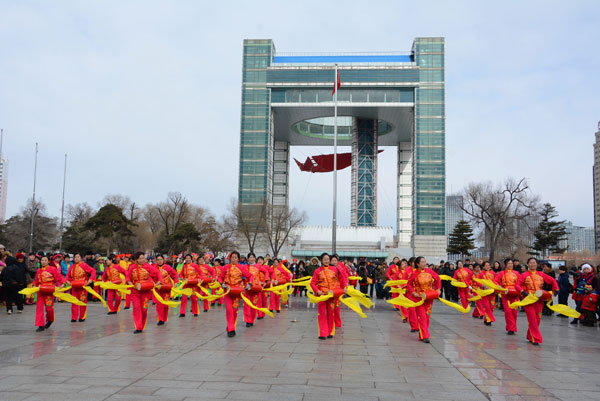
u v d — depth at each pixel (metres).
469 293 18.28
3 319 15.18
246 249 89.44
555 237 73.94
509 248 71.44
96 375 7.47
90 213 96.00
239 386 6.88
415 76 95.12
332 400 6.25
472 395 6.61
